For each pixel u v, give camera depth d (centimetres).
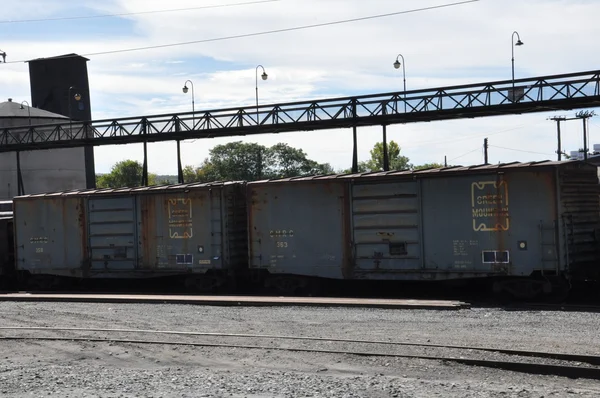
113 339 1334
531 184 1683
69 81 7106
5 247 2648
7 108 5841
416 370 1030
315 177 2005
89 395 914
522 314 1491
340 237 1933
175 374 1034
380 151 8525
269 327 1436
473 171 1755
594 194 1844
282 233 2017
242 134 3734
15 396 921
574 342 1182
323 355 1140
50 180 5962
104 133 4084
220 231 2123
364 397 873
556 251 1652
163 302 1891
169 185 2302
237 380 976
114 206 2314
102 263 2341
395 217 1859
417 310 1585
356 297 1980
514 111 3119
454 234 1783
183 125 3822
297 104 3522
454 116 3247
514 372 1005
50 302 2009
